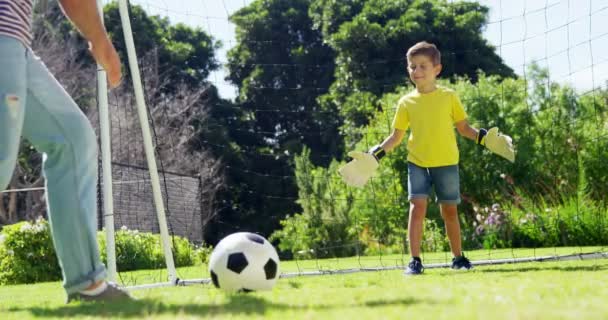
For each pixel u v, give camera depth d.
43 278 8.57
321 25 25.09
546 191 12.67
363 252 13.70
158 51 21.47
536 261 5.94
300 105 23.83
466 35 21.86
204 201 18.67
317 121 23.12
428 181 5.26
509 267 5.23
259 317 2.17
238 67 24.61
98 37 3.07
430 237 12.16
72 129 2.92
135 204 12.98
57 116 2.91
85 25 3.04
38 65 2.89
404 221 13.21
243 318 2.16
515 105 13.86
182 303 2.72
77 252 2.93
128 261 9.21
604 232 10.91
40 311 2.67
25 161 19.31
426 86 5.32
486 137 5.15
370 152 5.16
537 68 13.80
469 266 5.35
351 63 22.75
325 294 2.90
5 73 2.71
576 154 12.41
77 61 21.59
